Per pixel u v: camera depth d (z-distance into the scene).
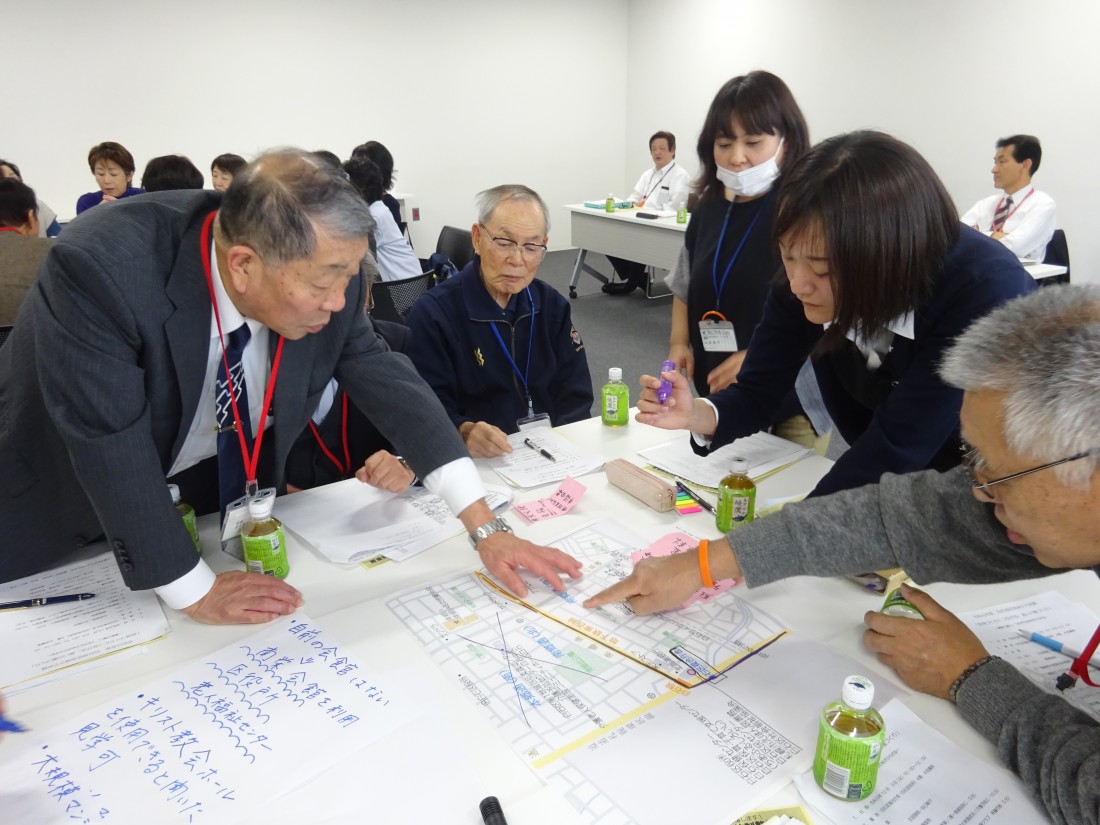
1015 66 4.91
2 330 1.69
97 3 5.43
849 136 1.10
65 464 1.10
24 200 3.22
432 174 7.23
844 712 0.74
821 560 0.99
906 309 1.10
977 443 0.72
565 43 7.51
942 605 1.04
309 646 0.98
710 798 0.74
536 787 0.76
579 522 1.31
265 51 6.12
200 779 0.77
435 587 1.12
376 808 0.73
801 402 1.64
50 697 0.89
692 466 1.52
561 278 6.97
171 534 1.00
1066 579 1.11
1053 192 4.89
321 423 1.71
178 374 1.04
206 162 6.13
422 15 6.70
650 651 0.97
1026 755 0.75
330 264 0.94
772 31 6.41
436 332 1.94
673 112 7.59
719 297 2.14
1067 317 0.67
